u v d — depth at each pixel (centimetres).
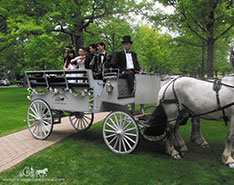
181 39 1420
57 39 1739
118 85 509
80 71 542
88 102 550
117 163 440
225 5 1017
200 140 541
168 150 490
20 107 1249
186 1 929
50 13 1338
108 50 2439
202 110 445
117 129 503
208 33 1056
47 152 507
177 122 480
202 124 771
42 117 625
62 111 655
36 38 1577
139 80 518
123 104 510
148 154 493
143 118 549
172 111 462
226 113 430
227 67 2822
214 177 379
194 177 380
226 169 411
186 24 1048
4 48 2206
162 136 589
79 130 727
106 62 560
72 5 1392
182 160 455
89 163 441
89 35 1975
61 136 657
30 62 2062
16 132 701
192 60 2645
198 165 429
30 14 1541
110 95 519
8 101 1552
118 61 562
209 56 1125
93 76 554
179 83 454
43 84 642
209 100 434
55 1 1397
